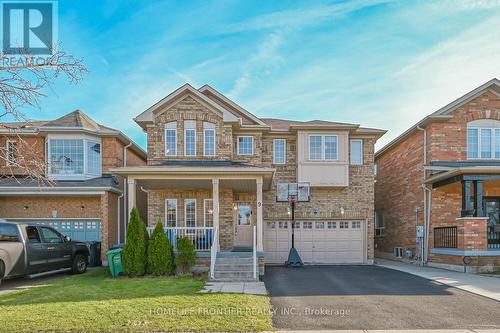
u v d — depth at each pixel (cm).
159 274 1213
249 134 1797
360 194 1836
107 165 1812
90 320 643
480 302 824
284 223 1814
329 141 1798
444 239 1546
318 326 643
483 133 1678
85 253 1416
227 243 1631
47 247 1223
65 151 1747
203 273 1241
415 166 1800
